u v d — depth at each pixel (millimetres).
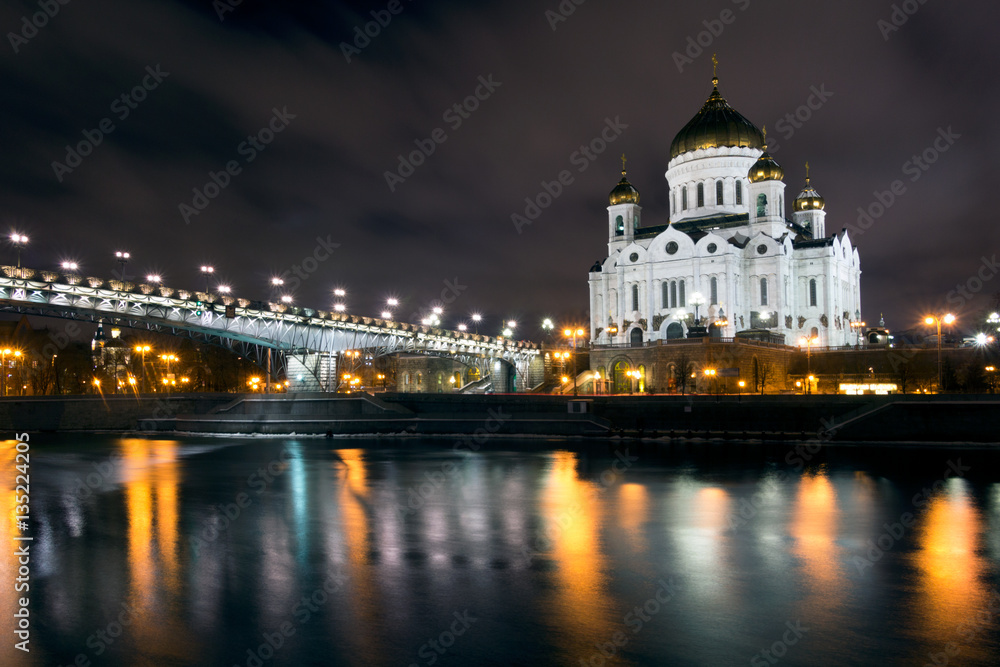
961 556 30969
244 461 64188
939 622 23484
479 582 27734
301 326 96625
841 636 22391
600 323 145375
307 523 38156
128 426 97000
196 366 145375
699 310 130000
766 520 38062
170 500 44906
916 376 103938
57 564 30516
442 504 43156
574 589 26891
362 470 57688
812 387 111188
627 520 38406
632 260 140000
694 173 144500
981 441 65375
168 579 28406
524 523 37875
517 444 76375
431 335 115875
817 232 150875
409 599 25938
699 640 22172
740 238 134875
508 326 146500
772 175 134250
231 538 34875
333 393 90500
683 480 51188
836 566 29609
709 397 78000
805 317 132250
